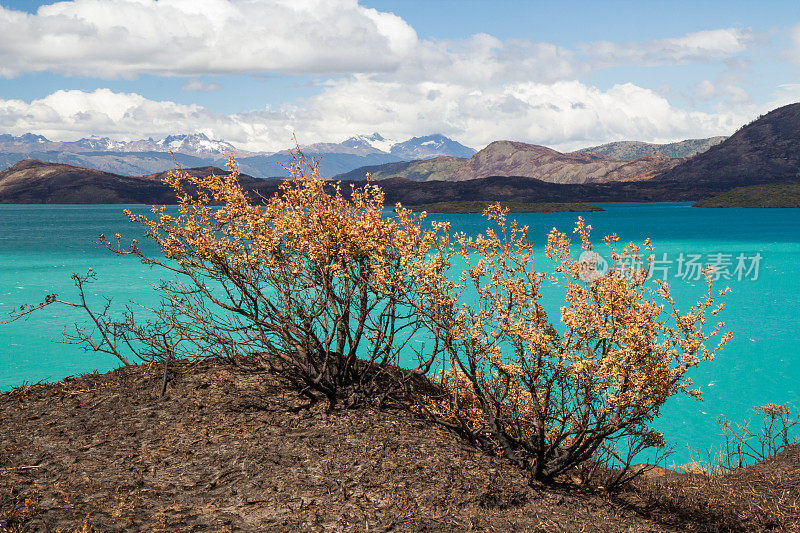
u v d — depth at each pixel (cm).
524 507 587
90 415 716
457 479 607
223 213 781
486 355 676
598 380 620
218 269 785
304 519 491
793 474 805
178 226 792
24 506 477
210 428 680
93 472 561
